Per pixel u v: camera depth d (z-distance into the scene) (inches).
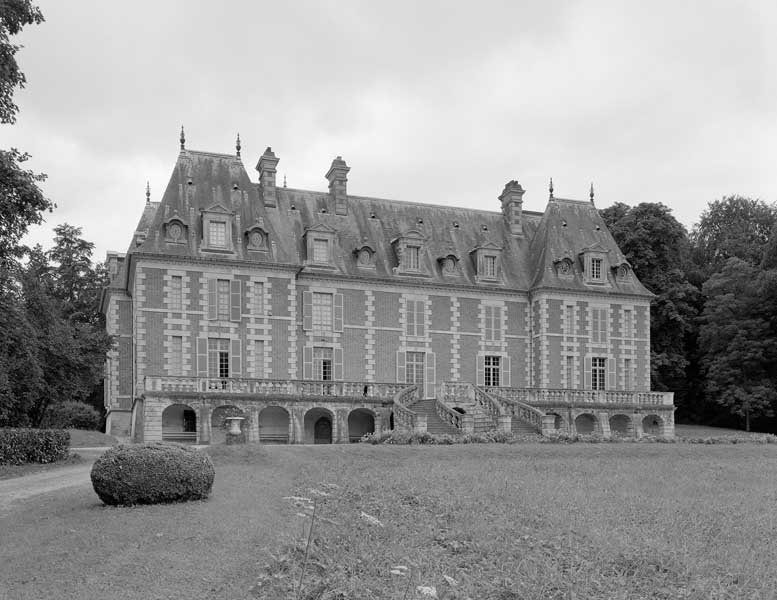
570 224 2194.9
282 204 1959.9
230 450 1029.8
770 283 2193.7
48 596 436.5
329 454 1130.7
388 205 2113.7
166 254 1701.5
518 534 628.7
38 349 1216.2
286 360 1791.3
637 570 548.4
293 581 459.5
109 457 666.2
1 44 897.5
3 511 716.0
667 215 2476.6
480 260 2042.3
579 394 1946.4
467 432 1517.0
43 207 929.5
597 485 932.0
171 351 1701.5
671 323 2426.2
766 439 1555.1
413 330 1951.3
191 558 500.4
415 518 669.3
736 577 552.1
